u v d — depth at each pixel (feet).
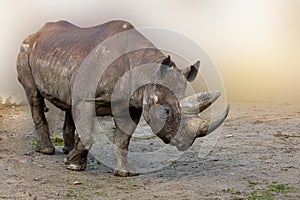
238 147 49.49
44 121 45.93
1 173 38.55
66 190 35.24
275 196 34.27
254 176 39.06
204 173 40.01
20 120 61.98
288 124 61.16
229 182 37.37
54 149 45.60
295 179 38.52
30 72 45.21
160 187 36.04
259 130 57.57
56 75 40.73
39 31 46.01
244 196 34.12
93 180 37.81
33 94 45.29
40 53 42.98
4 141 49.75
